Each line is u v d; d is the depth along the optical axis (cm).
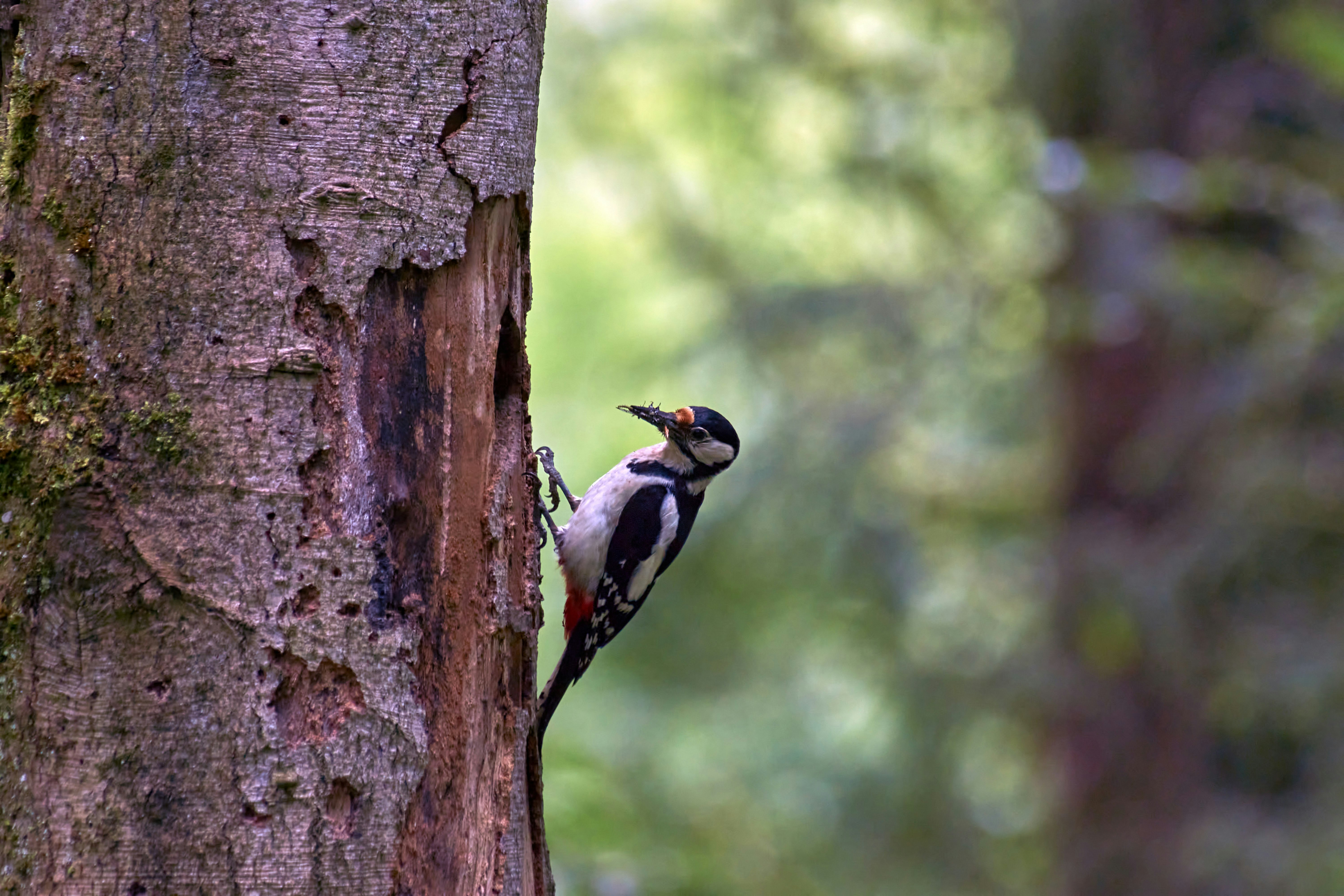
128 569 452
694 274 1714
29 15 466
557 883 963
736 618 1727
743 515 1661
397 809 473
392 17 483
